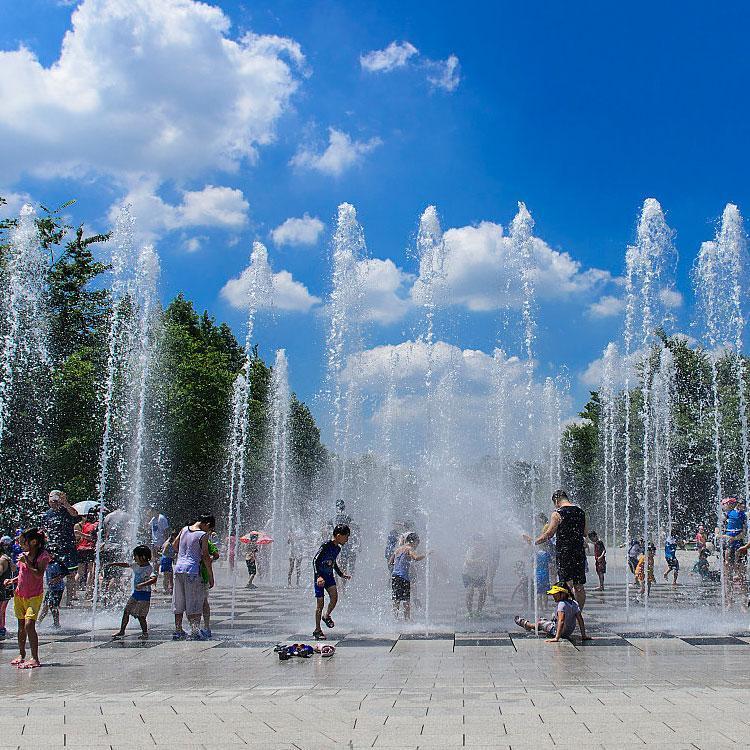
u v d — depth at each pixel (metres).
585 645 10.71
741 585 14.92
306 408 70.19
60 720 6.46
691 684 7.69
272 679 8.52
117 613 15.70
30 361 27.41
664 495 41.41
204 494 46.56
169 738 5.85
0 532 25.75
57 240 32.69
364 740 5.72
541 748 5.34
